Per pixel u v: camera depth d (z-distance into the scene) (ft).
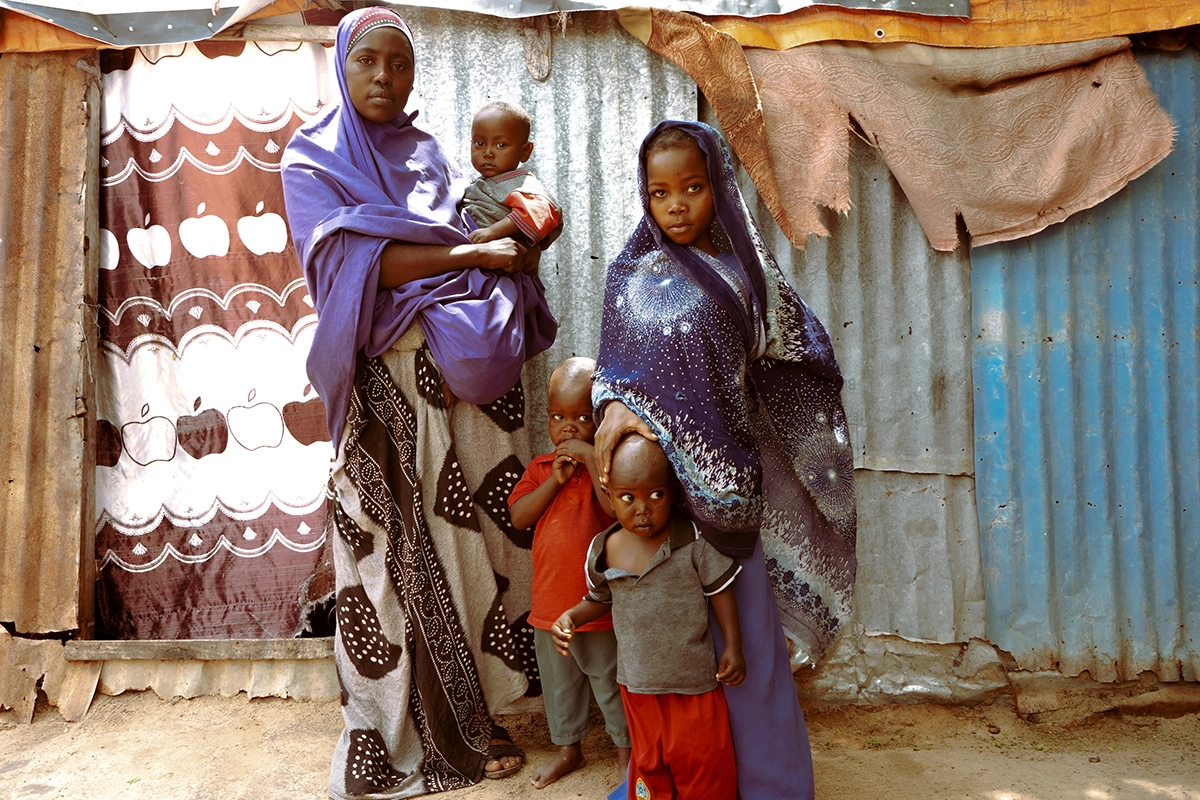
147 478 11.31
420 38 10.69
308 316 11.25
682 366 7.54
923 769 9.32
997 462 11.00
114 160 11.24
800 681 10.98
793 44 10.52
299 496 11.30
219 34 10.82
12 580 10.86
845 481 8.83
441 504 9.31
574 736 9.14
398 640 9.11
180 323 11.28
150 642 10.89
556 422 8.91
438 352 8.93
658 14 10.36
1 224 10.87
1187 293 10.93
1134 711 10.69
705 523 7.47
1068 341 10.93
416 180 9.40
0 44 10.59
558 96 10.80
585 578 8.42
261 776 9.30
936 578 11.00
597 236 10.87
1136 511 10.93
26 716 10.65
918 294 11.01
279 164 11.18
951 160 10.58
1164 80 10.80
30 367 10.91
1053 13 10.40
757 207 10.99
